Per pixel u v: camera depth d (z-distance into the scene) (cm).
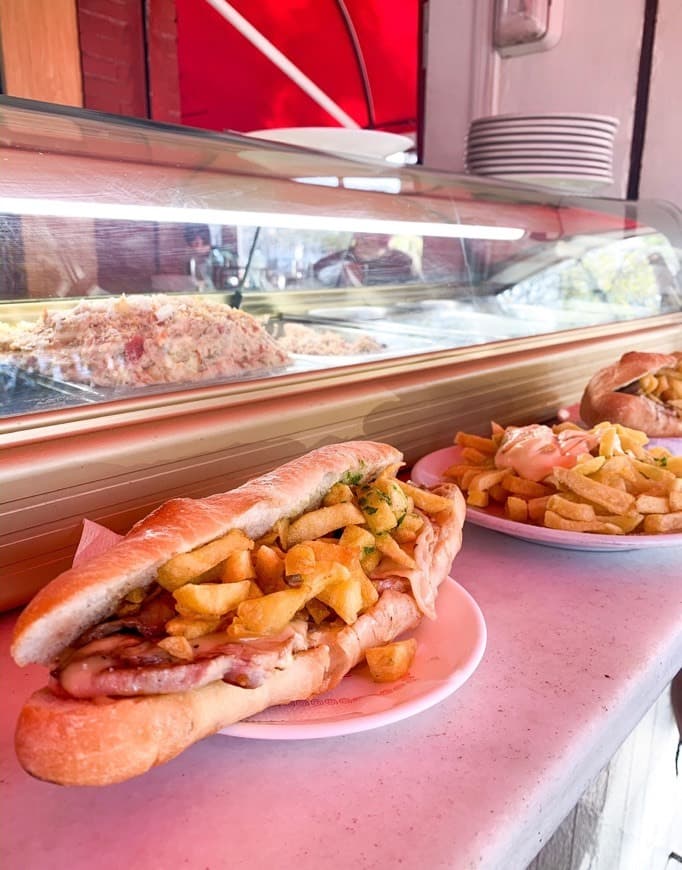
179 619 73
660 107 316
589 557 135
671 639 108
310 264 197
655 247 286
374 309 212
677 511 131
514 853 71
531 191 231
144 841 68
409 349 179
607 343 238
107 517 109
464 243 230
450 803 73
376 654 87
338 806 73
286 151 155
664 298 294
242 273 177
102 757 64
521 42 338
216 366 138
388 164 184
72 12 317
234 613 76
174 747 68
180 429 116
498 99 359
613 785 129
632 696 95
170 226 147
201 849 67
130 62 432
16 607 104
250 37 275
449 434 179
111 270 137
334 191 172
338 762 80
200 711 70
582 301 269
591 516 129
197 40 552
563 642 105
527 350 205
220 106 597
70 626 70
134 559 73
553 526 130
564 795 81
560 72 338
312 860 66
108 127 123
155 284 148
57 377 118
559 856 118
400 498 101
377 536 97
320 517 93
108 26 415
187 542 77
